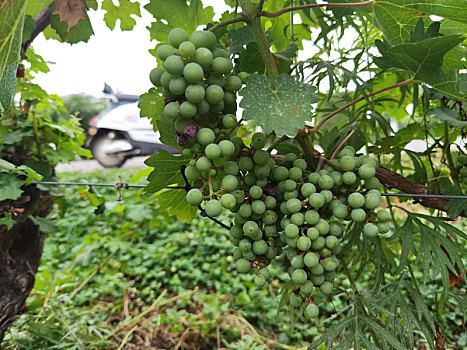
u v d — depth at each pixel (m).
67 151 2.40
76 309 3.40
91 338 3.18
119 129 8.94
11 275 2.09
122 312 4.05
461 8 1.17
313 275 1.08
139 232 4.82
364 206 1.09
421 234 1.30
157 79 1.02
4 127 2.25
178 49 0.99
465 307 1.38
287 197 1.11
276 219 1.12
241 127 1.88
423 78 1.19
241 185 1.15
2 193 1.84
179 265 4.88
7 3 0.89
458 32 1.40
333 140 1.61
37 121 2.35
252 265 1.15
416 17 1.29
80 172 8.81
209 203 0.98
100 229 5.52
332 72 1.28
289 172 1.12
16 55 0.96
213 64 0.99
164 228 5.75
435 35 1.14
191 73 0.93
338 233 1.08
